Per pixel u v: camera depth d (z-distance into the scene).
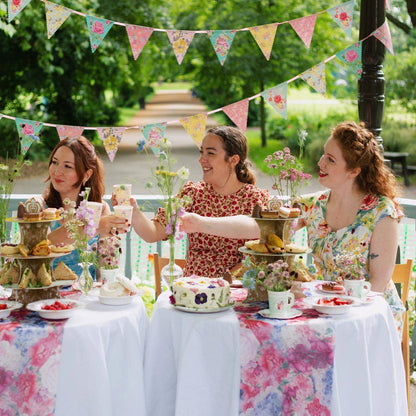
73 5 16.25
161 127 3.82
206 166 3.77
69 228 2.98
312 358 2.68
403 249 5.58
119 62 18.52
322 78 3.82
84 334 2.59
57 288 2.95
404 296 3.51
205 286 2.83
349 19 3.69
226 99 21.28
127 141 21.23
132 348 2.75
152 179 3.15
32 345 2.56
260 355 2.68
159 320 2.83
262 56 17.95
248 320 2.71
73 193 3.62
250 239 3.66
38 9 15.95
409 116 17.58
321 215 3.53
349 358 2.75
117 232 3.13
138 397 2.75
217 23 17.64
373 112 4.28
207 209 3.82
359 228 3.36
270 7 17.81
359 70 3.96
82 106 18.97
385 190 3.40
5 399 2.57
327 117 19.52
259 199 3.79
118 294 2.90
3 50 16.97
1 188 3.41
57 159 3.54
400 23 12.65
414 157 16.14
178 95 40.59
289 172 3.12
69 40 16.91
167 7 17.94
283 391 2.70
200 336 2.69
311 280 3.08
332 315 2.80
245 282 2.87
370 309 2.89
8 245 2.86
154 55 18.62
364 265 3.33
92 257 3.11
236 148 3.76
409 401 3.72
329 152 3.38
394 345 3.03
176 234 3.09
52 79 17.92
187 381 2.67
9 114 17.64
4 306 2.76
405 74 17.61
